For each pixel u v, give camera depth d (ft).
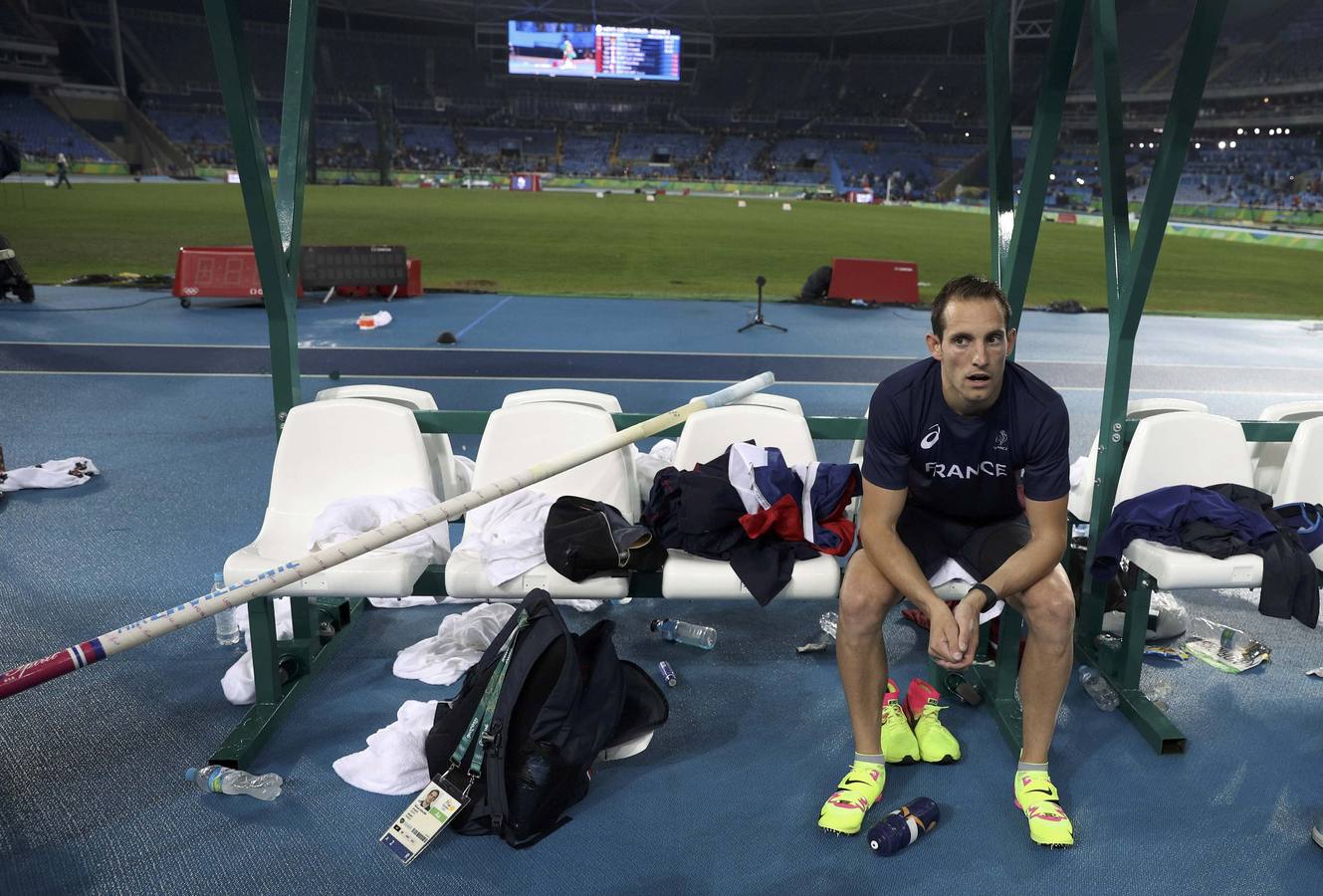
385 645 12.03
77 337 31.17
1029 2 163.22
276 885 7.89
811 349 33.76
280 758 9.65
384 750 9.43
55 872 7.99
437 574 9.99
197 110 173.88
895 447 8.90
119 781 9.24
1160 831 8.75
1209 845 8.57
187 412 22.53
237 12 9.36
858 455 12.27
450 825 8.61
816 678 11.46
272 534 10.61
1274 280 66.69
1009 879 8.12
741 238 80.84
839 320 41.01
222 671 11.32
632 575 9.98
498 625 11.99
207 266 38.14
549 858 8.27
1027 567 8.56
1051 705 8.84
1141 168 161.07
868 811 8.99
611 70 181.98
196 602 8.30
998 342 8.18
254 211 10.16
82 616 12.37
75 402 23.15
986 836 8.68
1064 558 12.23
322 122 178.70
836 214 119.96
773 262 64.39
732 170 187.42
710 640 12.12
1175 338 39.93
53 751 9.70
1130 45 171.53
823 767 9.70
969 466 8.98
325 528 9.84
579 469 11.34
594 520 9.87
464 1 181.78
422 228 78.89
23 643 11.66
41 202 92.58
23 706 10.48
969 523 9.60
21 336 30.94
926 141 190.39
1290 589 9.75
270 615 9.99
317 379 26.48
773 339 35.68
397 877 8.00
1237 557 9.97
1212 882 8.09
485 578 9.82
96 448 19.58
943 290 8.50
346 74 189.57
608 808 8.97
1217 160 153.48
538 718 8.54
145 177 149.07
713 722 10.49
